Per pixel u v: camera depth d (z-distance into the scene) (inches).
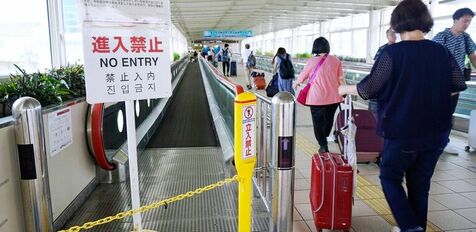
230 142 161.2
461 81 82.6
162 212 110.4
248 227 80.0
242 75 729.6
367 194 127.7
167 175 147.3
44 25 195.3
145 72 78.2
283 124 79.5
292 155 81.7
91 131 123.3
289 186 82.2
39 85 103.2
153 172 151.4
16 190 77.5
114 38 74.7
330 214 95.5
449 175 144.9
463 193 127.4
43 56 193.5
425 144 81.0
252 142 76.2
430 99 78.9
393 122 80.6
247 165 76.4
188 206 114.7
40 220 76.9
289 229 85.0
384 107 82.5
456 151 173.2
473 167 154.3
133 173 81.6
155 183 137.6
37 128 74.3
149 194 126.1
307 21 1013.8
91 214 111.2
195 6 677.9
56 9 199.0
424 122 79.5
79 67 147.9
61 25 205.8
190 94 476.4
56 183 100.0
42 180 76.0
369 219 109.3
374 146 148.1
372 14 671.8
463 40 145.8
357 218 109.9
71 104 112.2
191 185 135.2
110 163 134.0
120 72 76.1
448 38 145.5
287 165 81.4
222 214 108.9
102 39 73.9
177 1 595.8
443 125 81.5
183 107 362.3
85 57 73.1
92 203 119.6
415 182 88.3
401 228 82.7
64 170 105.9
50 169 96.6
